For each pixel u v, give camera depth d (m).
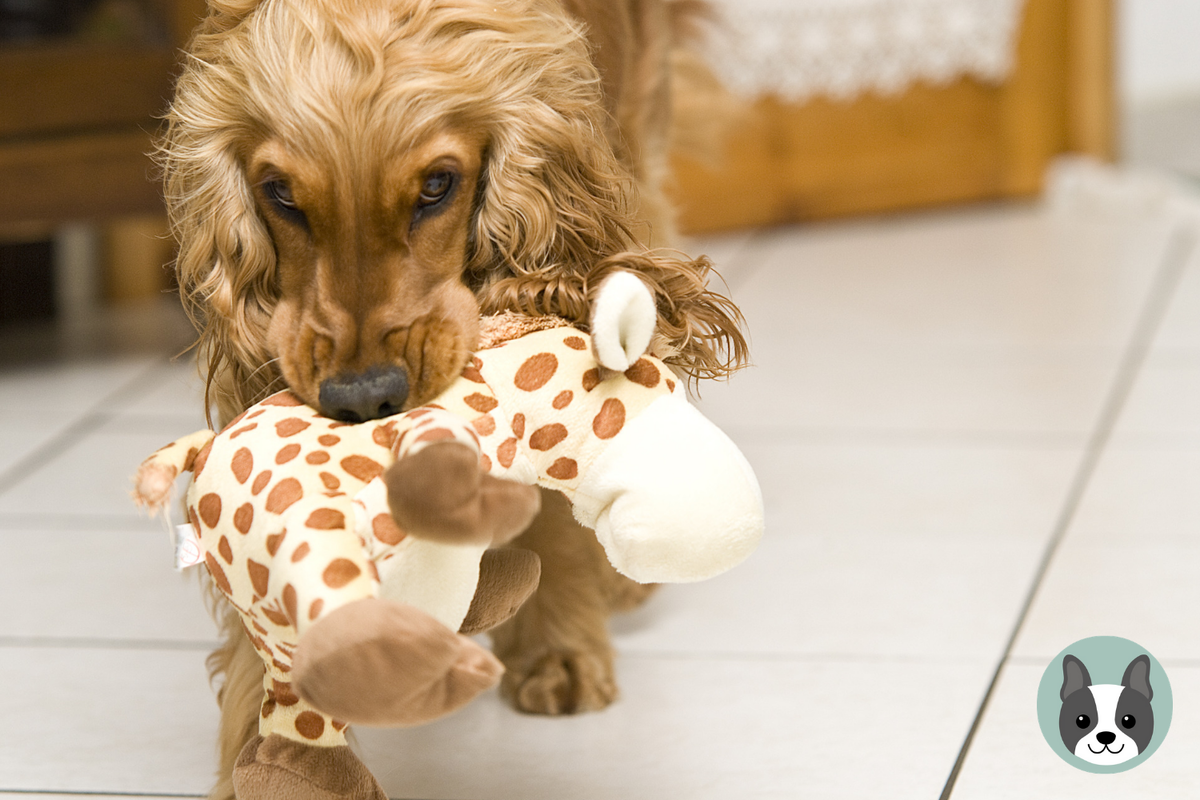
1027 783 1.21
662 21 1.92
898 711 1.36
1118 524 1.85
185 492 0.98
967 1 4.18
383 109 1.02
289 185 1.04
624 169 1.32
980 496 1.98
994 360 2.72
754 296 3.39
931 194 4.35
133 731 1.38
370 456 0.94
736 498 0.98
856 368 2.71
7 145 2.63
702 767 1.27
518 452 0.99
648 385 1.01
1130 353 2.73
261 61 1.04
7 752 1.33
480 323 1.07
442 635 0.78
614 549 0.99
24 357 3.03
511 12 1.12
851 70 4.15
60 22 2.80
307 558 0.83
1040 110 4.40
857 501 1.98
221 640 1.59
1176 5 5.38
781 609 1.63
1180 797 1.18
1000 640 1.51
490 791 1.24
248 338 1.14
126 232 3.55
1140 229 4.00
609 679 1.42
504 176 1.11
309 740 0.96
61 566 1.83
